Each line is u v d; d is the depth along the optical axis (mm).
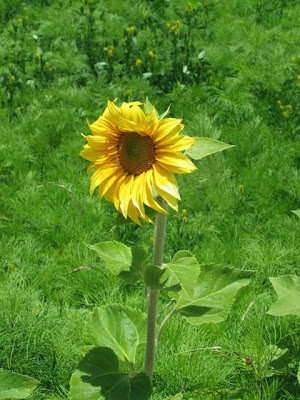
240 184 2703
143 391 1513
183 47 3615
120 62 3721
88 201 2578
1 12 4469
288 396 1784
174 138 1289
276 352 1891
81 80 3553
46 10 4426
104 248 1539
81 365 1537
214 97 3287
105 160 1360
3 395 1521
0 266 2273
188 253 1436
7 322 1923
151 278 1403
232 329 2000
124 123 1292
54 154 2930
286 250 2320
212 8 4336
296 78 3346
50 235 2469
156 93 3426
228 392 1824
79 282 2225
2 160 2863
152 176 1309
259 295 2119
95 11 4316
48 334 1916
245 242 2416
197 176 2664
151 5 4426
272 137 2990
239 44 3785
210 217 2516
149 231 2453
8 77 3541
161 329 1595
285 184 2711
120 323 1709
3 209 2604
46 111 3189
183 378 1846
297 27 4215
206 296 1592
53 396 1790
